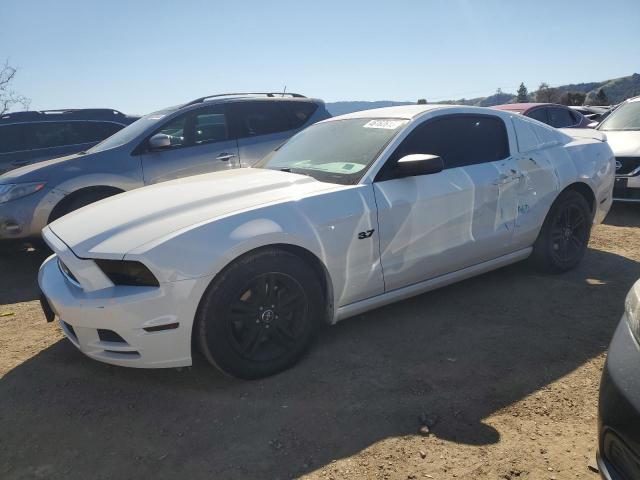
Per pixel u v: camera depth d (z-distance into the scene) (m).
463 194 3.68
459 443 2.40
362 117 4.12
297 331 3.08
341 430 2.53
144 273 2.66
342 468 2.27
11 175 5.65
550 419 2.55
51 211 5.51
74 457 2.43
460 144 3.87
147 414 2.74
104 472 2.32
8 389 3.06
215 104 6.52
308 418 2.63
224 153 6.43
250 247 2.80
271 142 6.77
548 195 4.24
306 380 2.99
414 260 3.50
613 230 6.12
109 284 2.72
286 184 3.35
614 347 1.87
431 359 3.17
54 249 2.95
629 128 7.62
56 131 8.74
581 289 4.20
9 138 8.44
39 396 2.97
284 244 2.96
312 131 4.35
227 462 2.34
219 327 2.79
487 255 3.96
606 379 1.82
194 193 3.25
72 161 5.71
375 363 3.15
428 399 2.76
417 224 3.46
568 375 2.94
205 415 2.70
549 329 3.52
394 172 3.42
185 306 2.68
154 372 3.16
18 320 4.16
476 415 2.60
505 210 3.96
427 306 3.95
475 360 3.14
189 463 2.35
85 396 2.94
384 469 2.25
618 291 4.14
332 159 3.68
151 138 5.92
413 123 3.67
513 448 2.35
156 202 3.15
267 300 2.94
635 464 1.65
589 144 4.78
